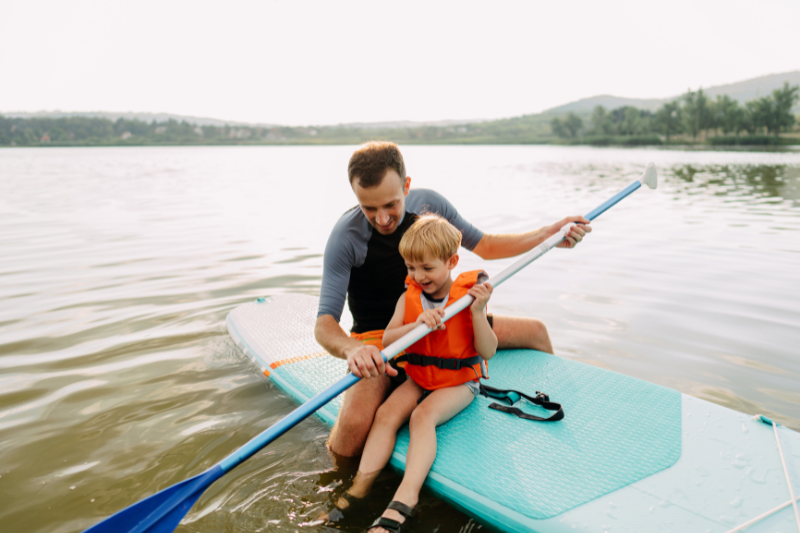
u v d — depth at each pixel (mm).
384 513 1627
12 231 6359
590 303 3660
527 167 18453
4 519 1658
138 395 2459
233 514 1679
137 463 1949
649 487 1705
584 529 1537
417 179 13367
